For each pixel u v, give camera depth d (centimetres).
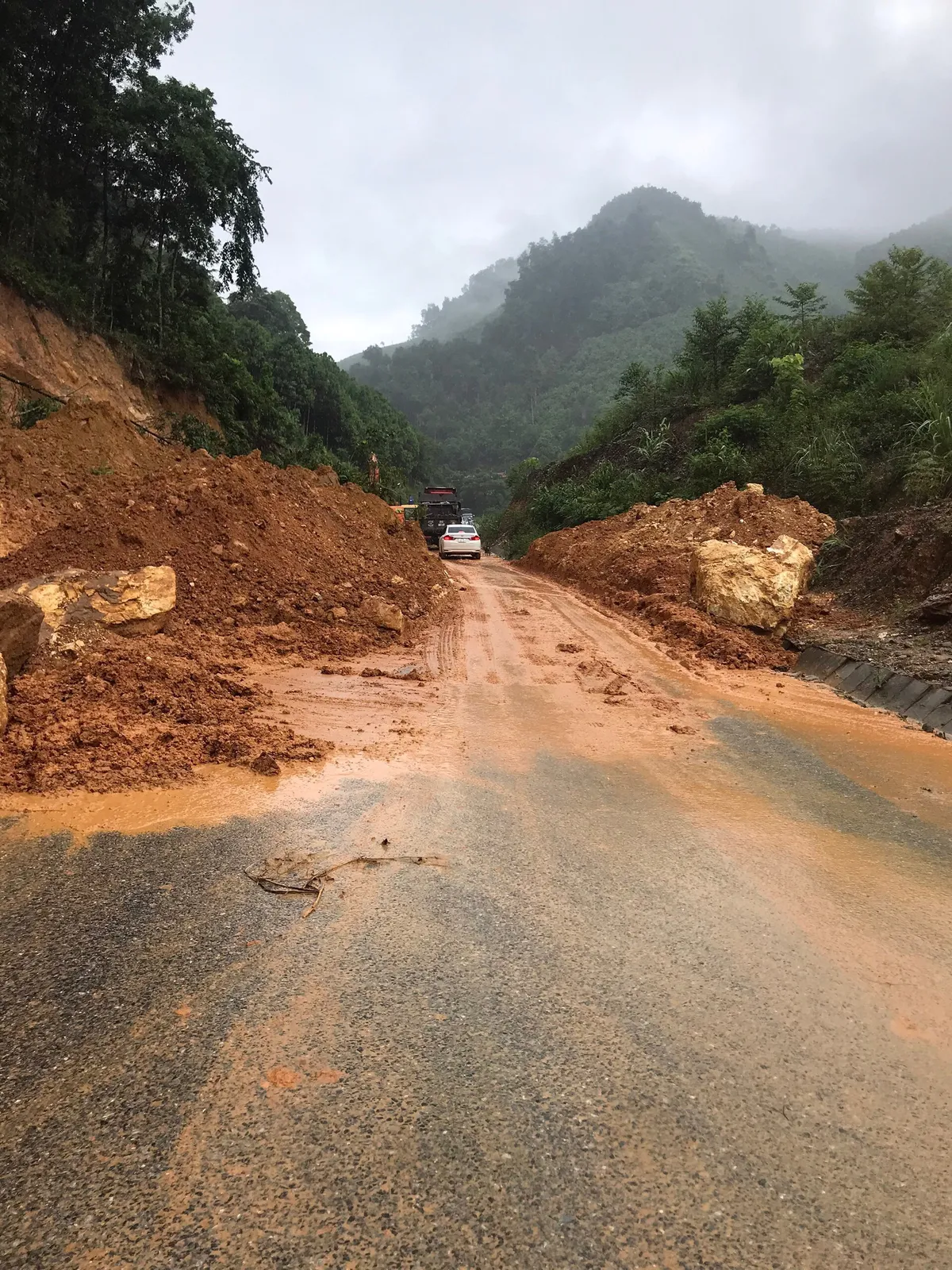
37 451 1312
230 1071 209
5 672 481
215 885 322
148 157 2806
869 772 524
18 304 2295
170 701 561
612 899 326
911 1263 158
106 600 688
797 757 555
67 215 2681
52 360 2341
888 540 1129
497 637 1056
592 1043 229
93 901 304
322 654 865
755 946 291
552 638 1066
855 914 320
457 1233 162
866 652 851
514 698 720
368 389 10538
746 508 1620
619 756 547
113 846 356
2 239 2409
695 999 254
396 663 854
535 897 325
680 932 300
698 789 479
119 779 434
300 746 516
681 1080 213
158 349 3012
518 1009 245
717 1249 160
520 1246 159
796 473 1822
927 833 414
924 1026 244
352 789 447
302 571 1098
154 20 2692
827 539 1384
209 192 2917
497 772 499
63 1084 202
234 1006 240
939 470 1232
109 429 1483
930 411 1398
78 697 542
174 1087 203
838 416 1903
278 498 1293
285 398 6450
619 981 264
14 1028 225
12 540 991
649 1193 174
